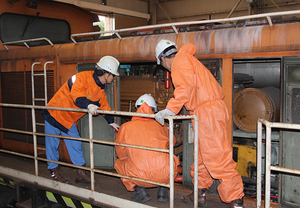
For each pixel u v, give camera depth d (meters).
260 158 1.80
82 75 2.54
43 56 3.53
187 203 2.29
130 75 3.67
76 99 2.39
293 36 2.05
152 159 2.17
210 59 2.41
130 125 2.30
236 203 2.02
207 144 2.04
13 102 3.95
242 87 3.11
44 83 3.51
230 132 2.37
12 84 3.93
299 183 2.09
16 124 3.94
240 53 2.27
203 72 2.09
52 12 4.37
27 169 3.25
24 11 4.12
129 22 9.95
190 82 1.96
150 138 2.23
